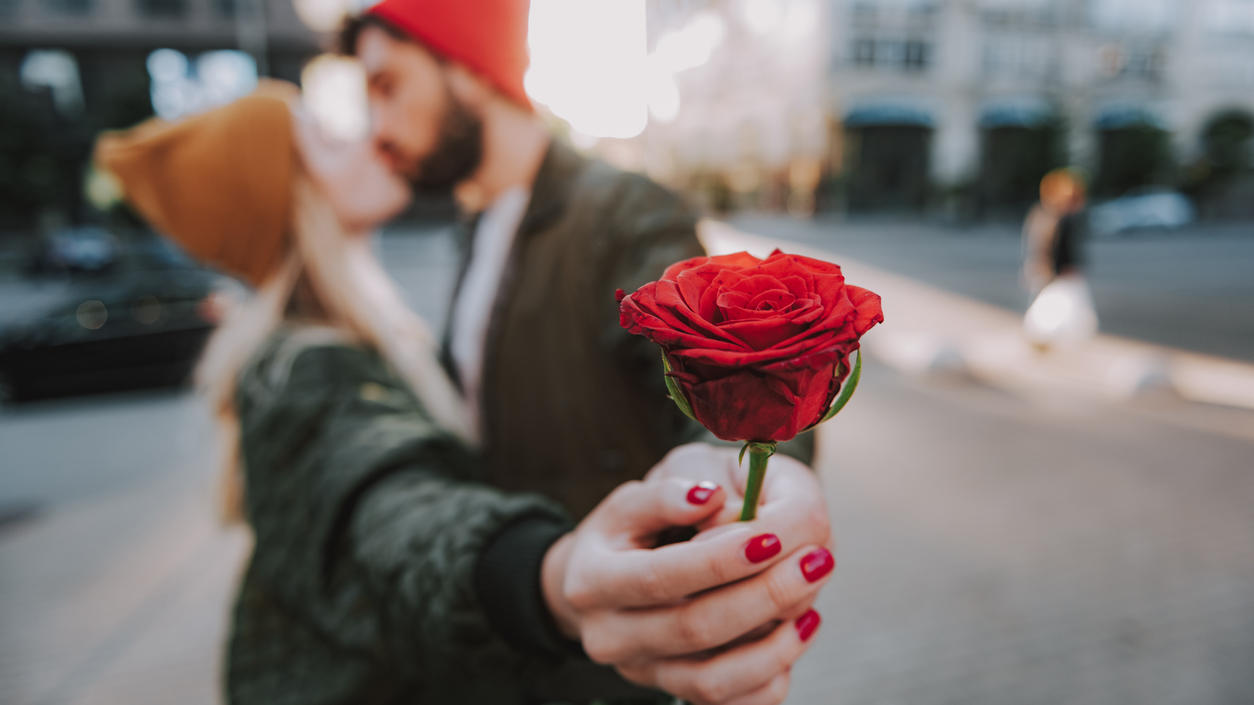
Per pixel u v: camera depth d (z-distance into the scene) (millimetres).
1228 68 29984
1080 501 4152
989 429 5387
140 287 7977
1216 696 2639
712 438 718
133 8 26812
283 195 974
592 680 870
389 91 993
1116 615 3109
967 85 27859
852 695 2711
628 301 455
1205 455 4785
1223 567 3436
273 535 815
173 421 6797
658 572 482
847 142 27719
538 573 622
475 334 1161
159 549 4168
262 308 1012
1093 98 28984
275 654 874
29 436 6504
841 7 26594
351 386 876
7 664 3135
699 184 33750
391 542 717
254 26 26266
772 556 478
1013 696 2678
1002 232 25438
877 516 4027
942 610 3180
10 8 26672
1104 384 6543
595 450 987
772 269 484
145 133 997
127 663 3123
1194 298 11359
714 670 520
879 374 7012
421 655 716
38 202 26672
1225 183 29578
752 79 31594
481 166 1067
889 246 20812
